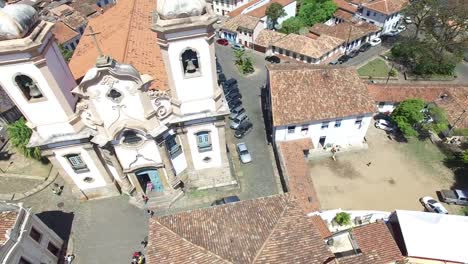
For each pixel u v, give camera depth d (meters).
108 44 34.91
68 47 61.81
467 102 46.06
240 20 64.81
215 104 29.11
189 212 24.67
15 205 26.67
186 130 31.09
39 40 22.31
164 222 24.06
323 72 40.91
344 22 67.44
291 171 36.88
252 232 22.38
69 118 27.20
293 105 39.25
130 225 34.00
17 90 24.64
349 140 43.59
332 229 32.59
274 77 40.56
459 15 55.88
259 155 41.59
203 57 25.50
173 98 28.08
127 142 30.05
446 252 27.95
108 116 27.16
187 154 33.97
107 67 23.59
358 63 62.38
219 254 20.84
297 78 40.50
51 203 36.28
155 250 22.42
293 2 70.88
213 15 23.34
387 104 48.25
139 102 26.70
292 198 24.95
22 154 42.19
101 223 34.28
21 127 38.09
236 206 24.75
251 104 50.31
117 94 25.98
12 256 24.30
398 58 63.03
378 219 31.95
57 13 66.69
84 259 31.61
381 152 43.44
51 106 26.19
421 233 29.02
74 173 32.84
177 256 21.62
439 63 58.59
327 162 42.12
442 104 46.00
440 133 45.59
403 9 64.88
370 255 28.56
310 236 22.31
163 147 30.72
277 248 21.34
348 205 37.31
